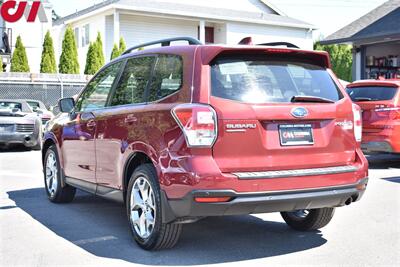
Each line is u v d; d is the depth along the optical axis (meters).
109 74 6.02
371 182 8.77
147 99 5.02
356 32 19.97
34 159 12.60
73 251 4.96
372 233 5.61
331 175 4.68
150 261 4.64
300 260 4.70
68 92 22.06
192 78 4.53
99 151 5.75
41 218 6.31
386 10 21.41
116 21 27.03
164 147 4.54
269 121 4.50
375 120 10.02
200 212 4.30
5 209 6.82
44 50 24.48
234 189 4.28
